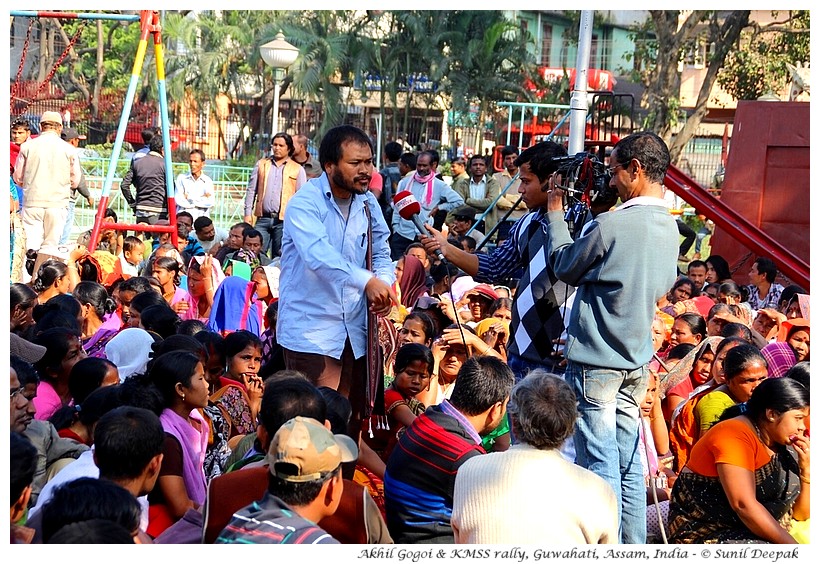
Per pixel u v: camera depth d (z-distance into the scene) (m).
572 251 4.55
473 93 30.47
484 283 8.09
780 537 4.65
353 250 4.87
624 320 4.50
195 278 9.02
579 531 3.82
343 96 32.22
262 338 7.35
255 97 33.03
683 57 30.50
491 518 3.83
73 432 4.77
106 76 33.34
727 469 4.74
